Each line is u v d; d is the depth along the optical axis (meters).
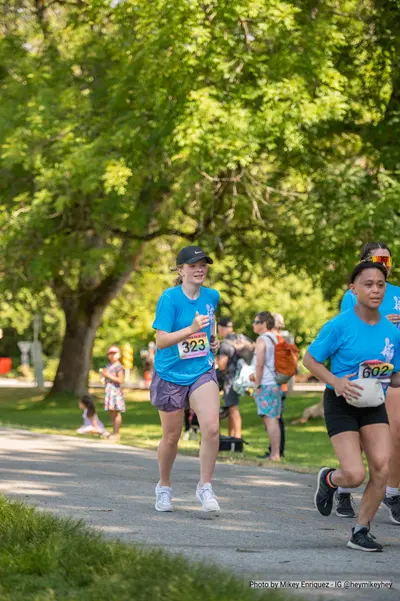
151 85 32.16
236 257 43.75
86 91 39.25
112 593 7.43
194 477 16.42
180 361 12.18
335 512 12.88
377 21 33.12
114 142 33.66
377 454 10.14
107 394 26.73
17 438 25.19
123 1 32.53
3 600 7.44
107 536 10.39
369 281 10.16
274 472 17.66
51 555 8.61
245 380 23.14
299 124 31.48
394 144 33.34
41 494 13.80
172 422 12.30
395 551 10.16
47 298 57.38
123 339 79.44
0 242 40.31
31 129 36.97
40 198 37.62
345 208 32.78
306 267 38.75
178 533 10.81
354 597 7.85
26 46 43.28
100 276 50.47
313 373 10.28
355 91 34.56
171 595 7.24
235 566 8.97
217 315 65.50
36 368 66.00
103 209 37.88
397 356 10.64
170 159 34.66
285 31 31.61
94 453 20.83
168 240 51.00
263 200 36.81
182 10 29.92
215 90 31.22
